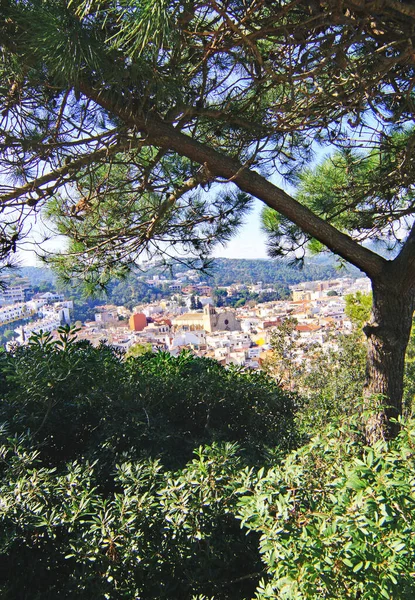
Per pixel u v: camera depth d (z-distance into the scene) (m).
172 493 2.08
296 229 3.97
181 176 3.60
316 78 2.78
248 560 2.23
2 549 1.94
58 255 3.87
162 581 2.08
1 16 1.92
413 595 1.23
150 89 2.30
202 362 4.63
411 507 1.38
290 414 3.92
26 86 2.17
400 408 3.29
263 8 2.38
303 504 1.73
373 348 3.37
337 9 2.13
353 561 1.26
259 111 2.92
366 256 3.27
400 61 2.62
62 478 2.31
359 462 1.53
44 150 2.42
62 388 3.13
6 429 2.84
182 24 1.96
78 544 1.99
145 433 3.00
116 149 2.63
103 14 1.90
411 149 3.27
